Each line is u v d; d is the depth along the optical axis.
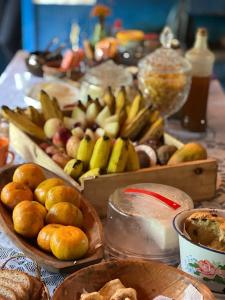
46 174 1.07
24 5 3.81
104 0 3.83
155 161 1.19
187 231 0.84
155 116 1.36
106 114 1.34
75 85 1.90
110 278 0.77
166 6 3.85
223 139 1.58
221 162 1.39
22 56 2.51
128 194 1.00
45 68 2.07
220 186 1.25
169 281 0.77
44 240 0.86
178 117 1.70
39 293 0.77
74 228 0.86
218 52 3.91
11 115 1.32
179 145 1.28
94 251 0.86
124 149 1.08
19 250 0.94
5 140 1.26
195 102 1.58
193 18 3.91
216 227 0.83
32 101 1.73
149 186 1.05
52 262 0.82
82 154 1.12
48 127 1.31
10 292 0.73
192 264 0.81
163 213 0.94
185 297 0.74
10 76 2.14
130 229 0.93
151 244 0.93
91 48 2.19
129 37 2.33
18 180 1.01
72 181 1.08
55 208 0.91
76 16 3.85
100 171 1.09
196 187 1.17
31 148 1.28
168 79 1.49
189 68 1.52
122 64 2.13
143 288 0.78
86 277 0.76
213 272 0.79
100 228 0.91
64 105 1.61
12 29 3.46
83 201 0.98
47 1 3.81
